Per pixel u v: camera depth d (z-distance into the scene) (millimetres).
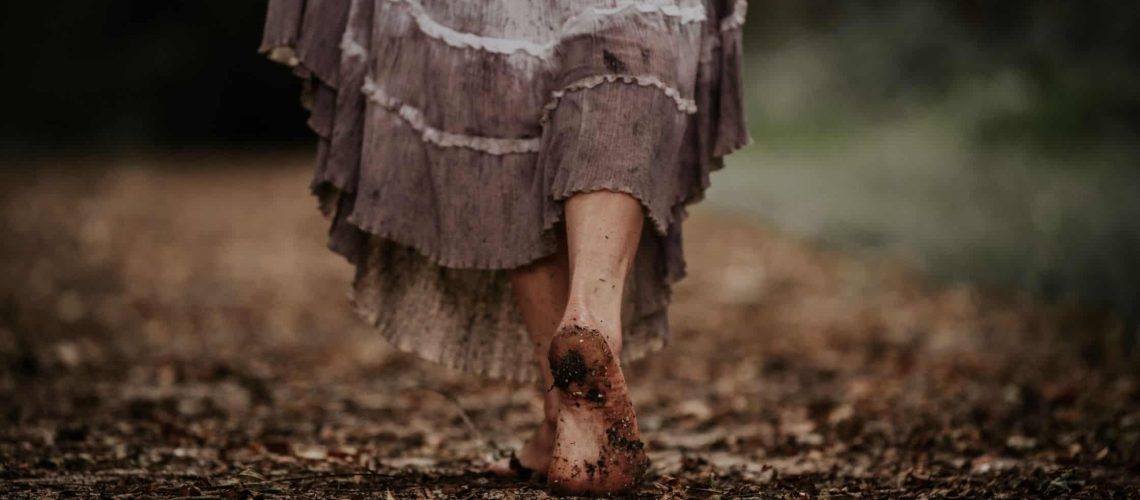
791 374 6723
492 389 6336
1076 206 10836
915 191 13648
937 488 3596
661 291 3684
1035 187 12180
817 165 17234
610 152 3148
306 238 13953
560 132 3199
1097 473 3730
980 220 11328
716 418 5477
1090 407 5105
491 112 3301
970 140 15102
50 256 11984
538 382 3840
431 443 4793
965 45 17000
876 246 11695
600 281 3137
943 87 17266
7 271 10852
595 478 3180
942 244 10844
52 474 3740
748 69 21453
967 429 4734
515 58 3273
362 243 3666
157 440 4590
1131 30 14648
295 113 33344
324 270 11492
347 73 3465
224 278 10875
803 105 19766
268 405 5727
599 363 3092
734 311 9141
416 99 3359
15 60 31797
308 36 3502
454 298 3787
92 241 13172
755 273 10922
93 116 32281
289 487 3533
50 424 4926
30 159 26391
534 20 3285
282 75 32656
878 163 15625
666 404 5930
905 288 9594
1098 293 8211
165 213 16297
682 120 3271
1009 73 15789
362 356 7340
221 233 14273
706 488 3561
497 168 3318
